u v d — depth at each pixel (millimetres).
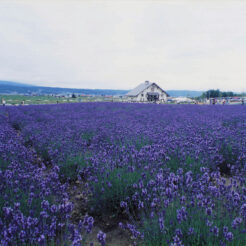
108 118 10984
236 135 6047
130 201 3105
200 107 20250
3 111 15828
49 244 2207
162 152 4062
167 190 2500
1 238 1941
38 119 11414
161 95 58531
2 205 2695
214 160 4430
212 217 2348
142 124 8930
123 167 3695
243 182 3086
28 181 3203
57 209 2273
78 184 4152
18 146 5133
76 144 5590
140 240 2531
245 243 2037
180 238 2092
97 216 3168
